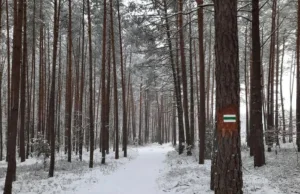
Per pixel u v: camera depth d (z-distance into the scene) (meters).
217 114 6.09
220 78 6.02
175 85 24.75
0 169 20.41
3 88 42.03
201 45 16.34
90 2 21.97
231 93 5.92
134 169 18.75
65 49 38.06
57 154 30.59
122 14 26.45
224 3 6.03
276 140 18.72
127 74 50.91
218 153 5.99
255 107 13.64
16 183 14.09
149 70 26.83
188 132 22.67
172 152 27.72
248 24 26.42
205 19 27.28
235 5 6.09
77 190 12.05
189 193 9.80
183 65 22.16
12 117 10.13
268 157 16.47
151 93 42.53
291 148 20.39
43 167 20.23
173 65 24.44
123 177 15.39
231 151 5.83
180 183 11.48
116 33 27.12
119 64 35.41
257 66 13.27
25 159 25.36
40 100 27.88
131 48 40.84
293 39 30.48
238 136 5.90
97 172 17.48
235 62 5.98
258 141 13.90
